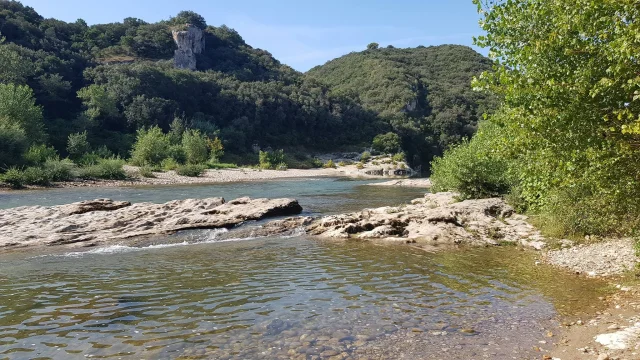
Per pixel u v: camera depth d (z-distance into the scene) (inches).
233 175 2315.5
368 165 3754.9
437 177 1045.2
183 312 309.4
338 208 952.3
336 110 4872.0
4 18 4040.4
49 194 1241.4
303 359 230.5
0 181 1414.9
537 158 323.6
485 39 338.3
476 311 309.0
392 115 4918.8
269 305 323.9
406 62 6845.5
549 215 600.7
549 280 393.7
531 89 289.9
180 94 3914.9
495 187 840.9
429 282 387.9
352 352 239.5
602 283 378.0
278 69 6599.4
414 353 237.9
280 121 4421.8
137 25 6161.4
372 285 378.6
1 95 2091.5
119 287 375.9
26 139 1801.2
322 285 378.9
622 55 227.1
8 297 348.2
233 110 4217.5
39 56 3489.2
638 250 379.6
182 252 538.6
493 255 506.6
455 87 5895.7
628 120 265.3
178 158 2615.7
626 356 224.4
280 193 1339.8
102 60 4817.9
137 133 3216.0
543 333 266.8
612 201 357.4
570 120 284.2
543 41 287.6
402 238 607.5
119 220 696.4
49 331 274.5
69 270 442.3
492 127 494.3
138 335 266.5
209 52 6441.9
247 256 508.4
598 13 260.4
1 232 622.8
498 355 234.7
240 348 245.6
